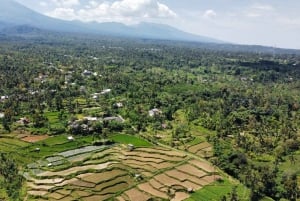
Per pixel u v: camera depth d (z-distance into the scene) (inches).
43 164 5590.6
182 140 7047.2
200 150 6579.7
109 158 5949.8
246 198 4945.9
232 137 7396.7
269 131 7741.1
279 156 6466.5
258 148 6732.3
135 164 5723.4
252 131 7785.4
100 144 6614.2
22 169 5393.7
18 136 6653.5
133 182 5167.3
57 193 4741.6
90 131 7126.0
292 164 6225.4
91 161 5777.6
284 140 7199.8
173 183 5157.5
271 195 5137.8
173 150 6466.5
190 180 5295.3
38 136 6742.1
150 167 5639.8
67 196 4682.6
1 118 7440.9
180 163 5841.5
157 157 6018.7
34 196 4640.8
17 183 4921.3
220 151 6284.5
